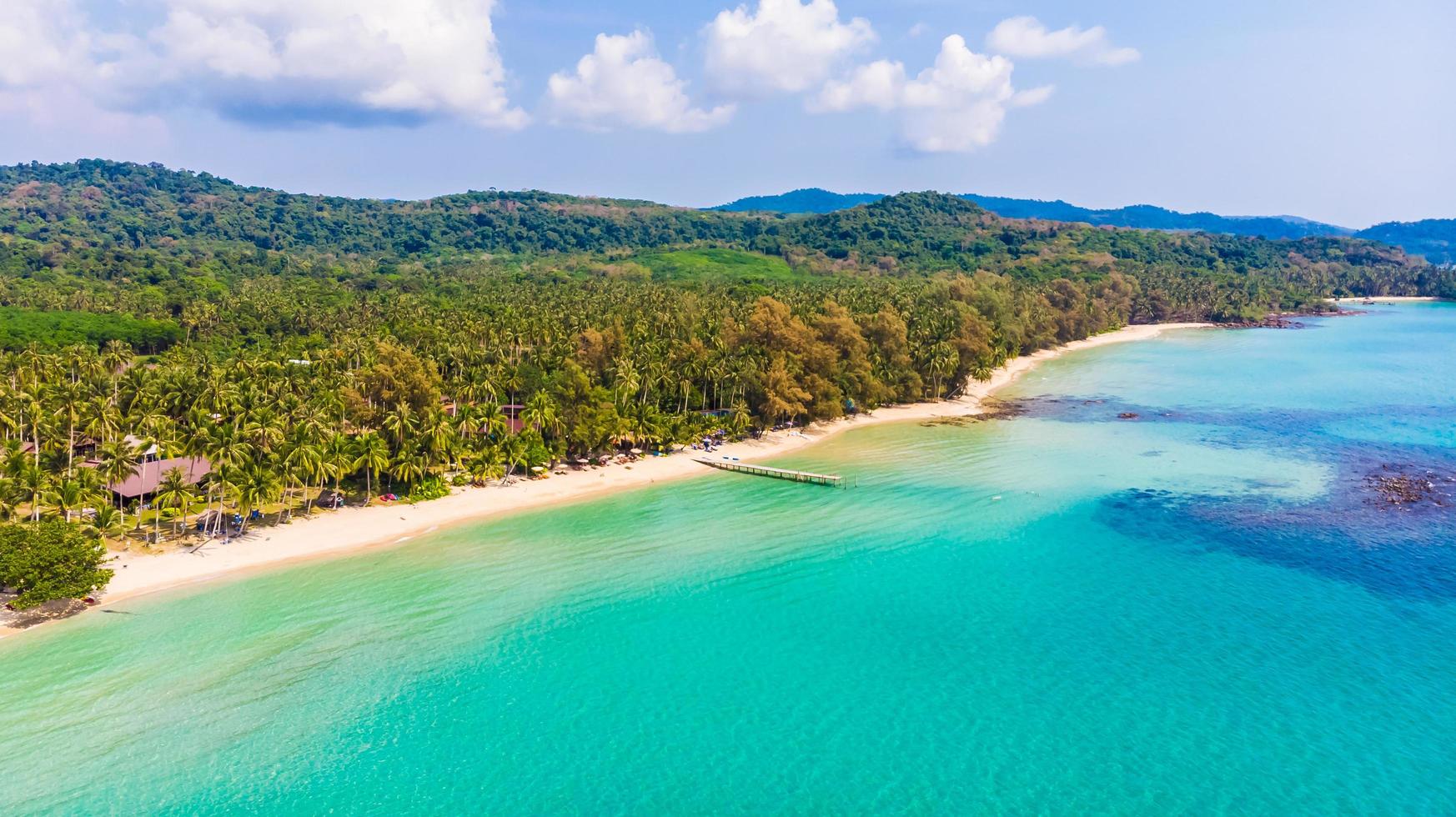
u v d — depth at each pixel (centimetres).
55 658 7331
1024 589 8769
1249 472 12575
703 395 15788
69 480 9481
